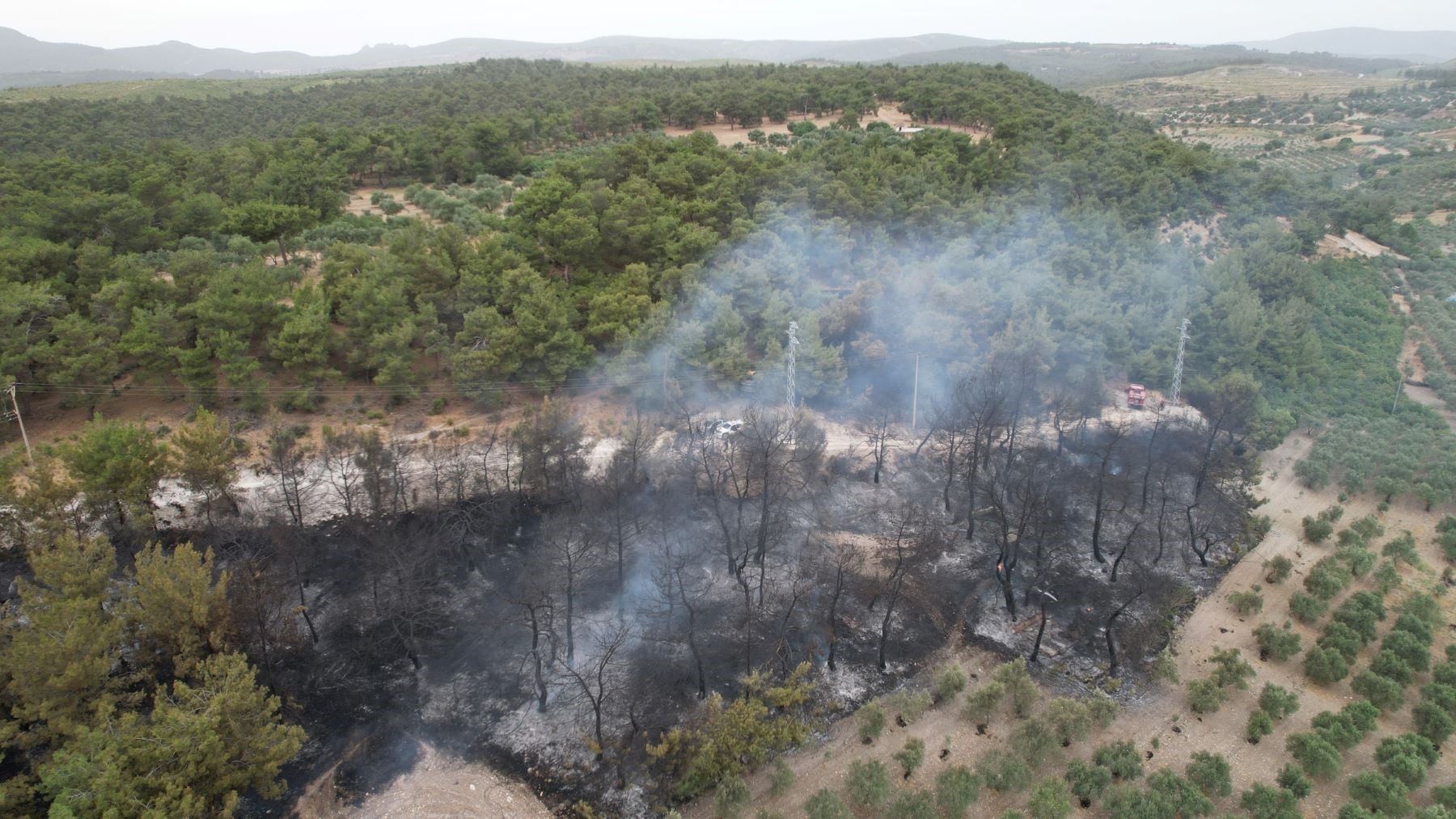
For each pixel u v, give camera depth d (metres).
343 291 79.19
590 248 87.38
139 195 94.69
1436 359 96.69
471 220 102.81
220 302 73.19
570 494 65.00
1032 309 85.75
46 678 39.50
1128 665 52.59
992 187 114.75
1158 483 70.00
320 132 132.88
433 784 43.22
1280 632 53.12
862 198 100.81
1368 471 73.88
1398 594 59.75
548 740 45.94
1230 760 45.69
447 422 75.75
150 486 57.72
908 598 57.53
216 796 38.34
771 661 51.00
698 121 160.38
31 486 56.34
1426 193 152.50
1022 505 61.75
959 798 41.28
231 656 42.38
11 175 101.31
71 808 33.44
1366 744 46.78
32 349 67.81
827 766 45.00
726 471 67.44
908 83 171.50
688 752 43.94
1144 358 87.06
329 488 65.38
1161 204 115.38
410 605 51.28
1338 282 109.38
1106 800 41.66
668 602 54.22
